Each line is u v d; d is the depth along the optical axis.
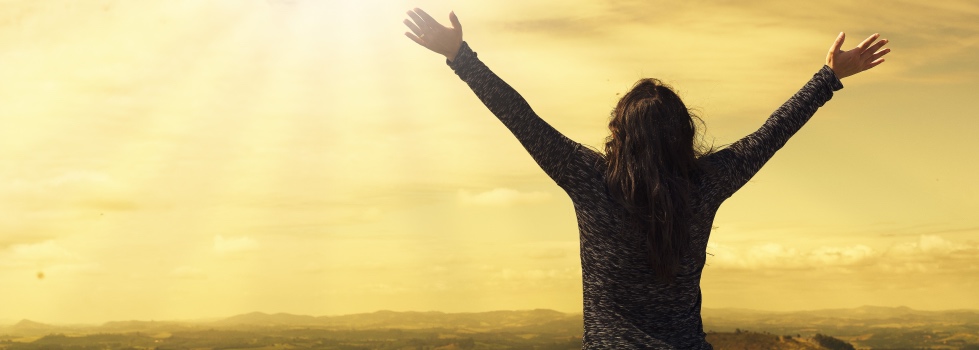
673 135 1.91
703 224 1.98
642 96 1.96
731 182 2.04
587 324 2.03
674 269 1.88
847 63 2.43
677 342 1.96
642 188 1.89
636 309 1.97
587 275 2.03
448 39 2.13
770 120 2.28
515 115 2.06
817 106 2.36
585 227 2.00
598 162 1.99
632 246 1.92
